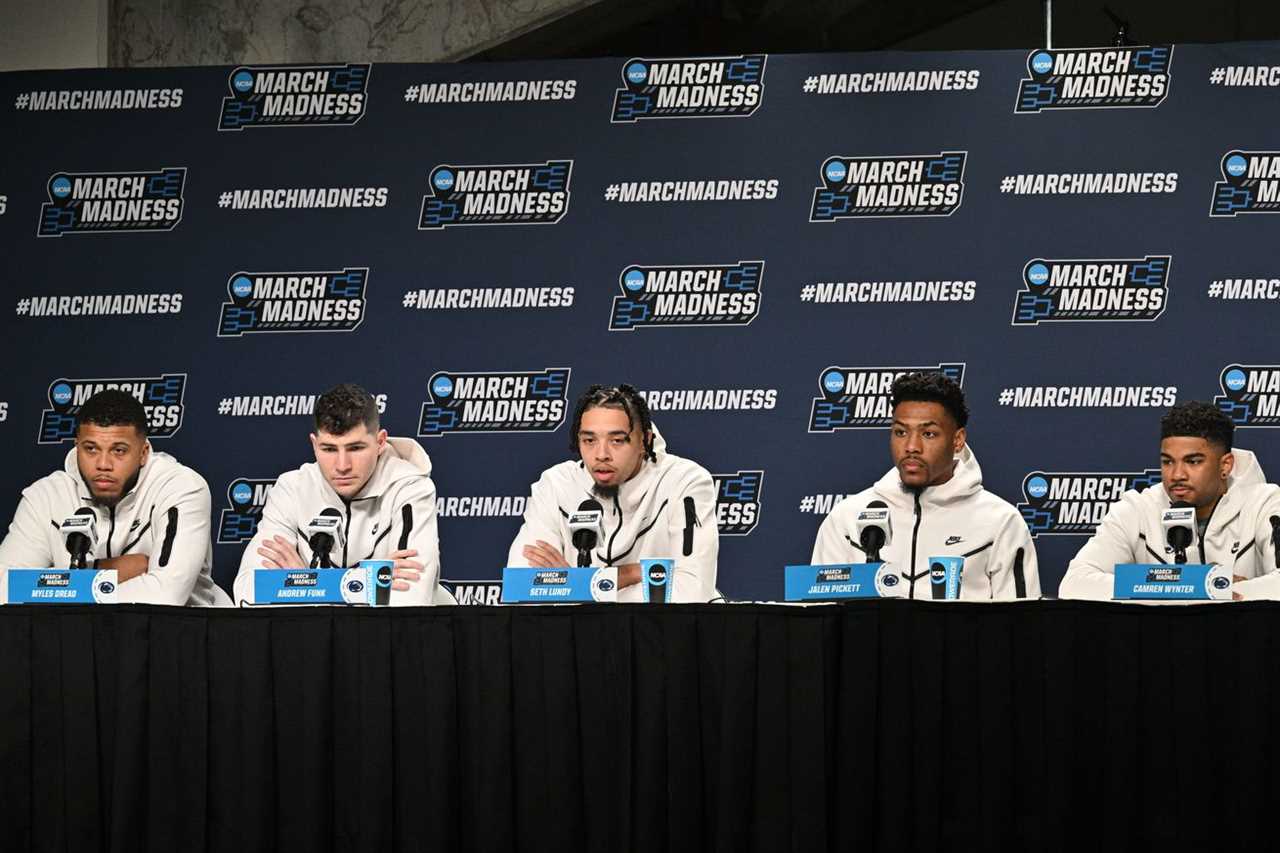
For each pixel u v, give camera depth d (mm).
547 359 8523
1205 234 8289
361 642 5730
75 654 5750
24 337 8648
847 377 8391
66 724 5727
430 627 5727
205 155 8742
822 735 5555
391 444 8086
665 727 5629
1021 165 8430
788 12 9594
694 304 8500
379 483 7766
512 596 6035
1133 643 5559
